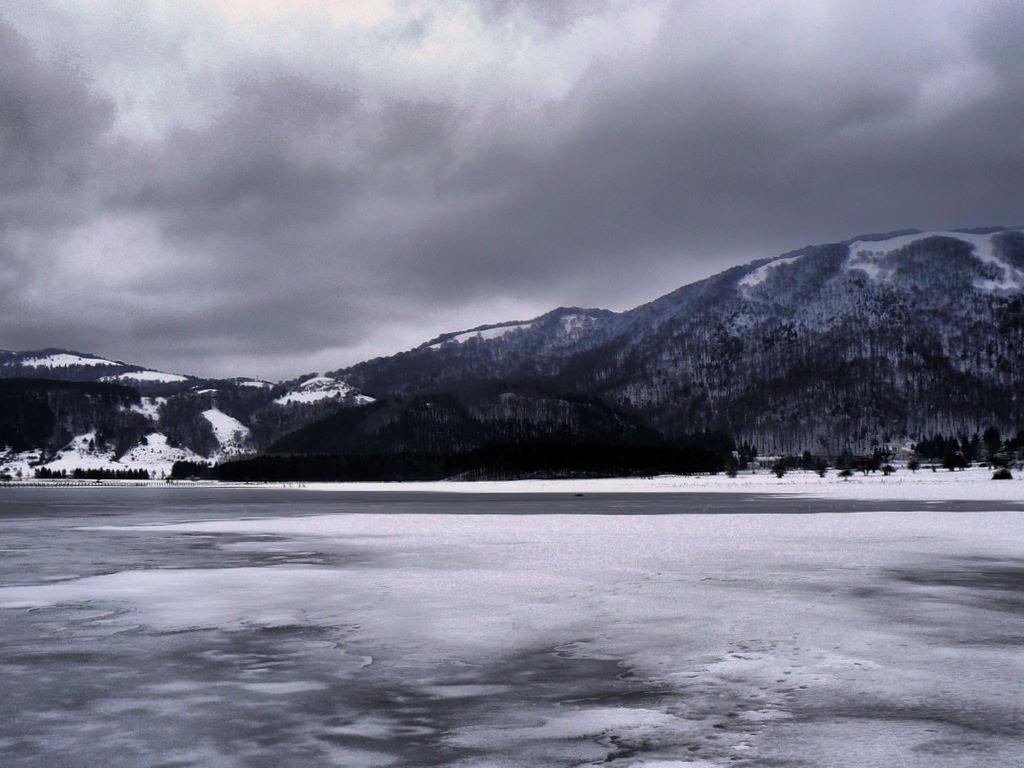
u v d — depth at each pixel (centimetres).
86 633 2105
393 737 1335
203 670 1744
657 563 3403
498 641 1986
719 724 1380
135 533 5294
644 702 1505
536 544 4250
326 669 1745
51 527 6009
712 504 8444
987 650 1870
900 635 2017
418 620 2234
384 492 15112
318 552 3953
